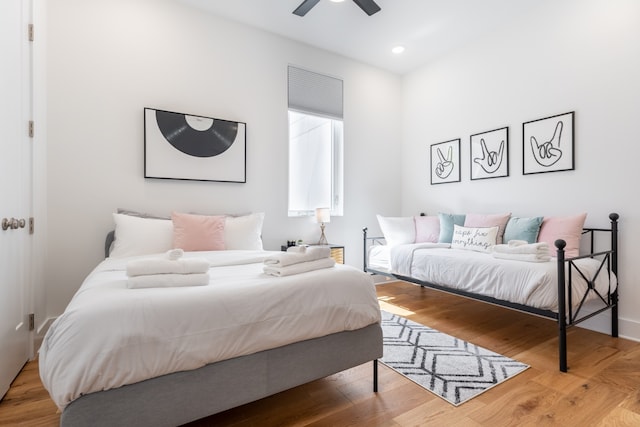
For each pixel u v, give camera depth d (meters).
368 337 1.64
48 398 1.61
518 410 1.51
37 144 2.12
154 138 2.73
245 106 3.20
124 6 2.64
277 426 1.41
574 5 2.65
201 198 2.96
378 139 4.17
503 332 2.49
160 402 1.14
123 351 1.06
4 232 1.64
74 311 1.09
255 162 3.26
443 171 3.81
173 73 2.84
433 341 2.31
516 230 2.81
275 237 3.39
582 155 2.61
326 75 3.74
